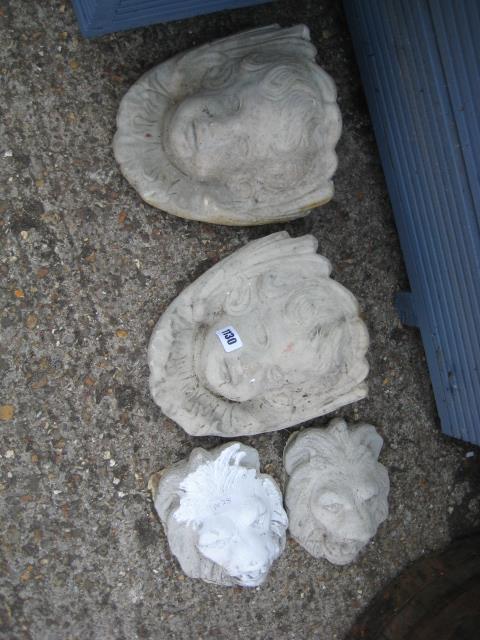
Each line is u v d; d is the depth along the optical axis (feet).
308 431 2.98
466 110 2.39
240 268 2.68
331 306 2.66
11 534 2.75
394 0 2.56
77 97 2.66
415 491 3.26
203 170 2.56
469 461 3.35
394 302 3.16
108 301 2.77
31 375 2.70
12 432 2.70
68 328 2.72
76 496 2.80
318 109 2.51
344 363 2.81
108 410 2.80
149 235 2.79
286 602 3.10
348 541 2.94
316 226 3.01
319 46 2.99
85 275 2.73
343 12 3.01
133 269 2.79
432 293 2.95
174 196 2.65
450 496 3.33
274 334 2.60
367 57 2.89
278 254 2.71
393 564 3.25
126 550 2.88
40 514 2.77
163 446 2.88
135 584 2.90
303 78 2.49
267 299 2.66
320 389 2.83
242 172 2.60
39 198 2.65
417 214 2.88
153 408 2.85
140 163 2.63
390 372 3.18
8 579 2.76
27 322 2.68
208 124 2.43
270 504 2.89
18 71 2.59
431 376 3.18
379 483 3.03
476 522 3.36
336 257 3.05
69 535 2.81
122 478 2.84
